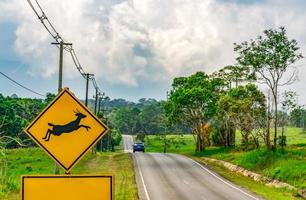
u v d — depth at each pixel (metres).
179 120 83.06
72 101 9.49
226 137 78.31
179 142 142.38
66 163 9.36
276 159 50.19
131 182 40.34
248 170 51.50
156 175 46.47
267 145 55.06
